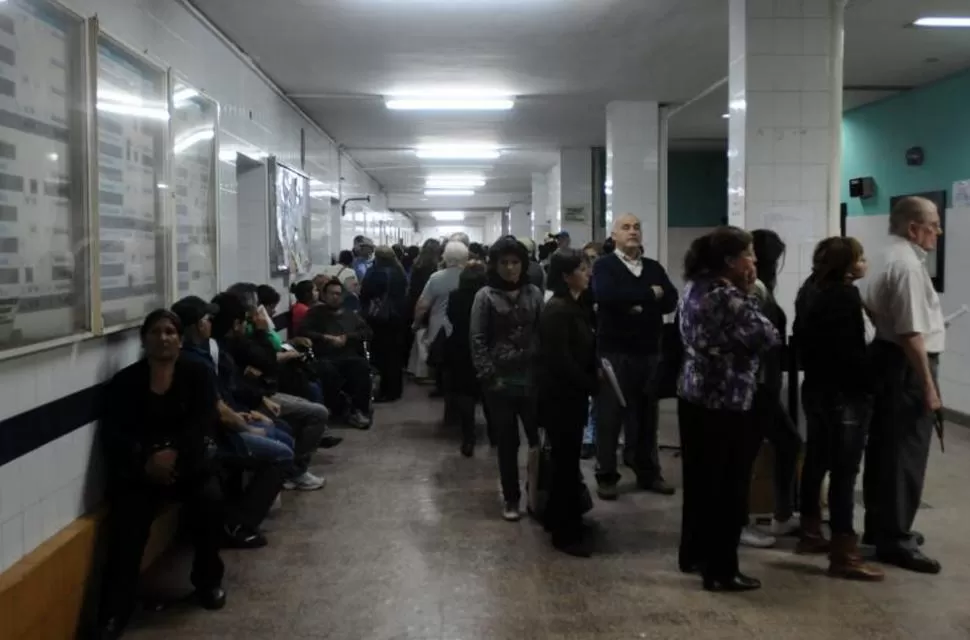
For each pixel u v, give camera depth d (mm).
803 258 5715
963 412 7660
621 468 6160
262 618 3686
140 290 4254
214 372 4316
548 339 4387
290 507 5293
